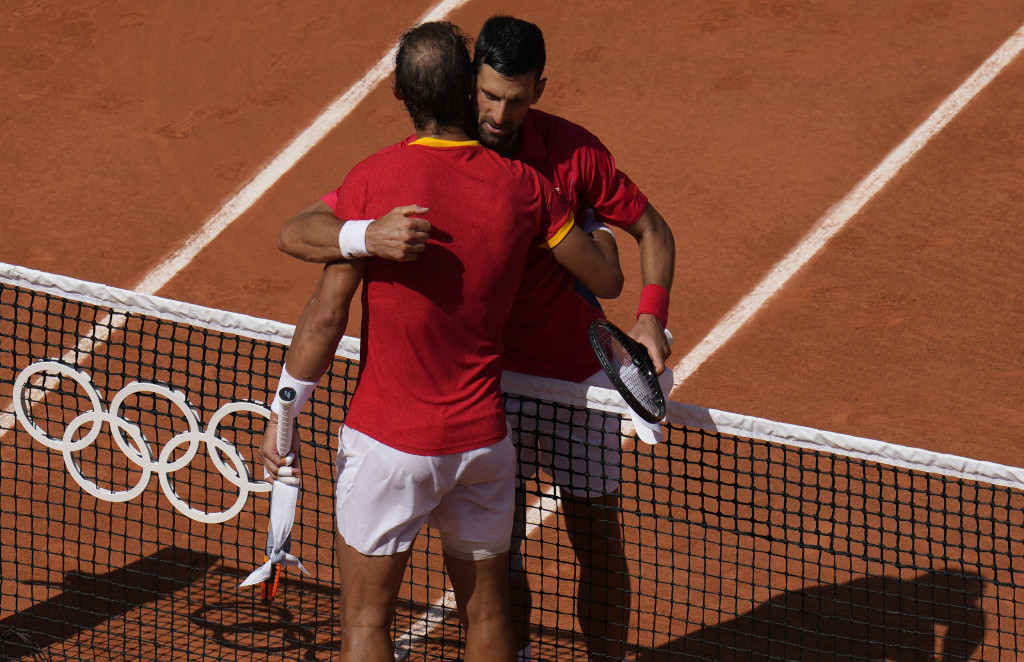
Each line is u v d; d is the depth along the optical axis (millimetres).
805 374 27266
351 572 13945
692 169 34844
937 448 24859
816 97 37312
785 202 33250
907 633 19500
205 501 22453
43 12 44438
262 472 23328
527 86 13883
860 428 25531
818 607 20172
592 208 15945
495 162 13297
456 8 43281
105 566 21172
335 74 40500
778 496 22703
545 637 19609
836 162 34625
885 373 27188
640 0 42375
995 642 19281
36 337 27891
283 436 14117
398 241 12102
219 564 21297
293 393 13547
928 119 36000
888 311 29156
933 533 21750
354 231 12445
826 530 21844
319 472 23484
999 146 34781
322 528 21984
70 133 38156
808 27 40375
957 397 26344
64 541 19906
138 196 35250
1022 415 25719
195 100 39656
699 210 33219
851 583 20672
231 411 16641
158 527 19109
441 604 20297
